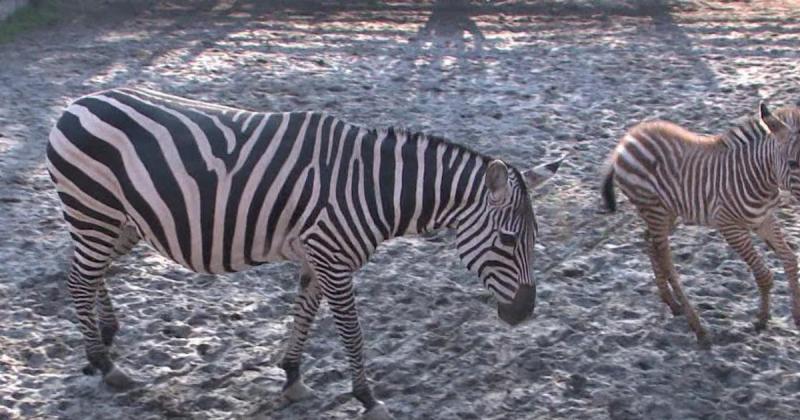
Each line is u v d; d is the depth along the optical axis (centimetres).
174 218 640
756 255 761
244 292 853
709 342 753
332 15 2077
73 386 697
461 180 629
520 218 618
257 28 1945
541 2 2152
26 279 869
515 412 670
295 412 670
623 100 1427
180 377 713
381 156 638
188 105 664
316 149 638
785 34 1870
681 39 1839
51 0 2084
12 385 698
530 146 1225
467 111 1376
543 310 820
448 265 914
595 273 895
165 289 856
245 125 648
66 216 672
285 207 633
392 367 727
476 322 802
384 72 1599
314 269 644
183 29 1938
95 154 646
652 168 778
